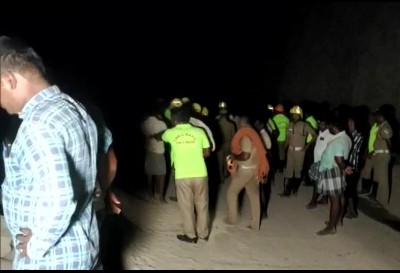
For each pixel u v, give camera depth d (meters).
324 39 15.28
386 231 7.68
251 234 7.34
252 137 7.24
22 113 2.23
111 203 3.11
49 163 2.05
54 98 2.23
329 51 14.97
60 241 2.25
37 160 2.06
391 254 6.70
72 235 2.29
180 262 6.05
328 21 15.10
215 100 21.77
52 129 2.11
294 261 6.32
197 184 6.70
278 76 18.09
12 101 2.22
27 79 2.18
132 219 7.46
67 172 2.08
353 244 7.05
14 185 2.22
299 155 9.59
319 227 7.83
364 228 7.80
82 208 2.36
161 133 8.62
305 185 10.80
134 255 6.07
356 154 8.19
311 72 15.93
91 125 2.42
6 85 2.18
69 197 2.07
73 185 2.25
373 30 12.91
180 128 6.59
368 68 12.95
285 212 8.66
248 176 7.34
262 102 19.30
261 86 19.44
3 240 4.46
